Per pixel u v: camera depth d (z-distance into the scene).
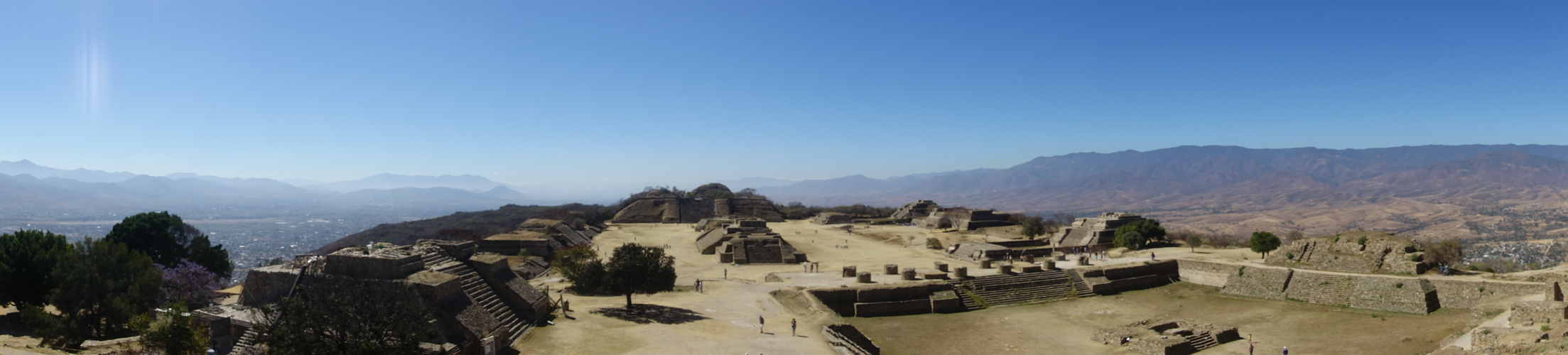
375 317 29.77
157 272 51.22
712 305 55.69
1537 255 154.88
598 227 166.75
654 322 47.59
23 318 44.28
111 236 67.00
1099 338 53.22
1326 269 70.06
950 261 101.12
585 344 41.25
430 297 38.53
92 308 44.66
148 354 35.09
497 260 47.41
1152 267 79.12
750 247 104.88
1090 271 75.56
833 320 51.41
